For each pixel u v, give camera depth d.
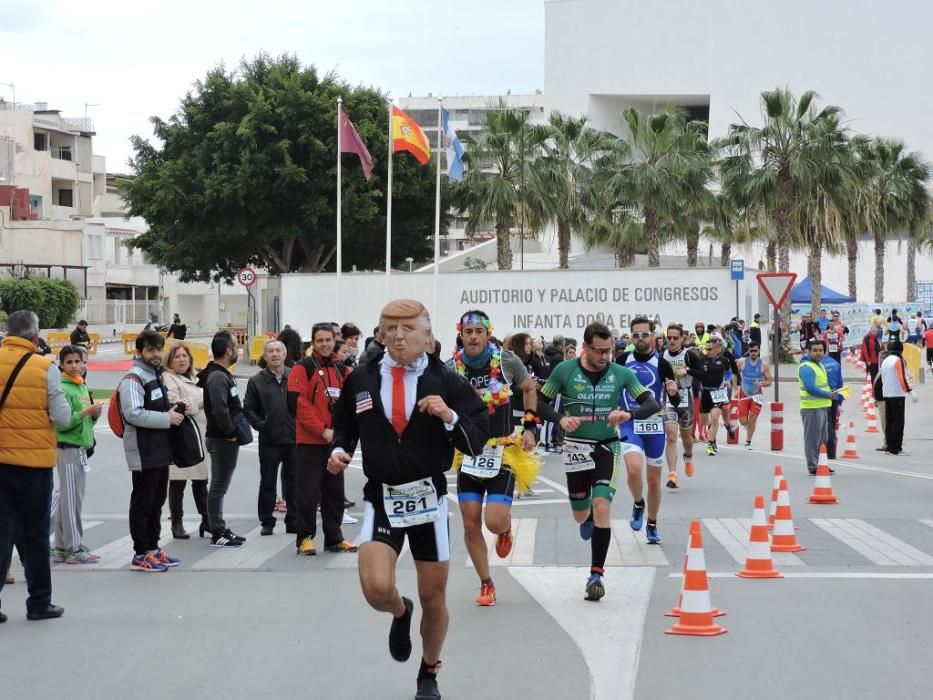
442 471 6.28
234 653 7.56
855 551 11.11
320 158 49.62
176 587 9.80
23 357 8.51
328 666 7.21
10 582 10.04
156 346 10.47
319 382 11.29
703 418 22.55
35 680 6.97
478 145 47.72
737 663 7.14
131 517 10.55
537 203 47.34
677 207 48.59
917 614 8.45
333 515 11.42
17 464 8.43
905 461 19.62
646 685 6.68
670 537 11.94
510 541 9.30
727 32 86.31
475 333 8.97
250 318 50.22
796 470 18.05
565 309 36.38
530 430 9.20
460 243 94.38
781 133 46.97
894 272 81.56
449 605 8.91
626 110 48.84
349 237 51.31
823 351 17.34
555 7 88.06
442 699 6.44
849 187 46.81
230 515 14.21
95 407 10.81
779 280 21.92
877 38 85.62
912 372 40.31
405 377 6.20
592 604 8.90
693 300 35.62
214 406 11.70
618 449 9.55
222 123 49.06
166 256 49.78
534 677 6.88
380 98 51.97
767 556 9.89
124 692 6.70
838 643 7.62
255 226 50.25
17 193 75.38
